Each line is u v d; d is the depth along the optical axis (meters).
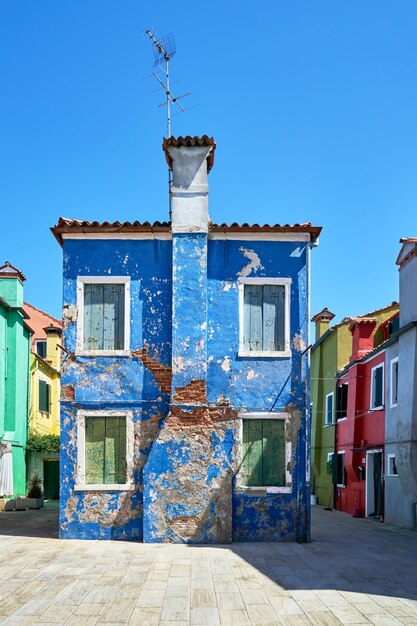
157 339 14.49
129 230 14.66
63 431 14.16
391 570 10.86
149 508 13.48
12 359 23.72
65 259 14.74
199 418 13.92
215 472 13.68
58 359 31.52
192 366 14.13
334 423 26.38
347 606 8.46
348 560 11.75
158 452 13.70
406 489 17.50
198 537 13.41
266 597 8.91
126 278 14.68
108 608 8.33
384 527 18.03
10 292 23.72
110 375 14.34
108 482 14.08
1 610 8.23
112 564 11.12
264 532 13.85
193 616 8.00
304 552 12.55
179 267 14.50
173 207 14.71
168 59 18.27
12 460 23.20
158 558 11.68
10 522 17.77
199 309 14.35
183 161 14.92
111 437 14.24
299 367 14.45
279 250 14.87
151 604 8.53
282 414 14.24
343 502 25.03
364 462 22.19
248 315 14.66
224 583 9.72
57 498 29.48
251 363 14.43
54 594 9.02
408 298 18.14
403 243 18.47
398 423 17.89
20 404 24.45
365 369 23.12
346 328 26.39
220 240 14.84
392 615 8.05
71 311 14.55
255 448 14.23
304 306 14.70
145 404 14.23
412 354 17.12
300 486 14.02
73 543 13.30
